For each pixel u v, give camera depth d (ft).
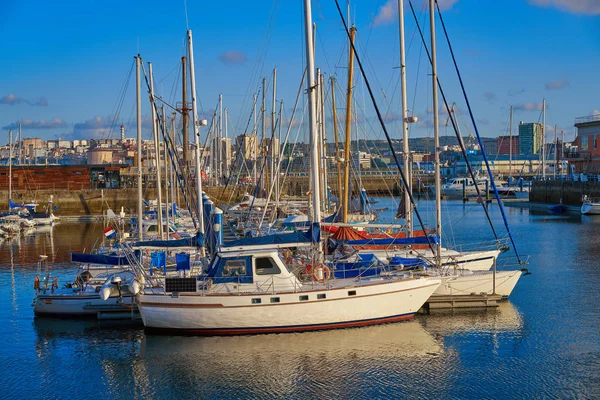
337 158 108.37
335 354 63.72
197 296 67.51
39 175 265.75
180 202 228.84
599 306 82.02
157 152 119.85
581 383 56.70
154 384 57.52
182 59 147.74
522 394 54.60
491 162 519.19
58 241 168.45
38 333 72.28
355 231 94.27
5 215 216.54
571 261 119.65
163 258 79.25
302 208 186.29
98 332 72.18
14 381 58.59
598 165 271.69
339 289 69.00
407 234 96.63
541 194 287.69
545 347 65.82
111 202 256.73
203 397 54.85
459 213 246.06
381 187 353.31
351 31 102.37
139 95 108.27
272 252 69.62
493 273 81.97
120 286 76.18
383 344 66.44
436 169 84.12
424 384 56.70
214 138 278.87
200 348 65.72
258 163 233.55
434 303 79.00
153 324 69.15
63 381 58.49
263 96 172.14
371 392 55.26
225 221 192.44
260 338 67.97
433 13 85.87
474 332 70.64
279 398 54.29
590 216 224.33
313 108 72.38
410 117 95.40
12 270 118.93
